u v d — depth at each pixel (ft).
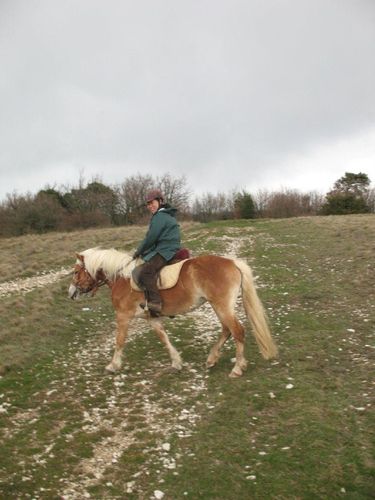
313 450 19.38
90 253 29.25
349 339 31.55
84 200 196.24
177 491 17.85
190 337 34.55
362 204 159.12
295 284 48.24
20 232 160.56
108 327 39.37
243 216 189.78
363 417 21.53
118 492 18.04
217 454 19.84
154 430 22.18
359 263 53.26
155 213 27.32
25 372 29.63
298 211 190.70
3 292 56.18
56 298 48.83
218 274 25.72
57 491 18.16
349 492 17.11
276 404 23.32
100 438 21.80
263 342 26.32
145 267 26.63
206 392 25.36
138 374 28.53
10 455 20.54
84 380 28.09
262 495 17.30
